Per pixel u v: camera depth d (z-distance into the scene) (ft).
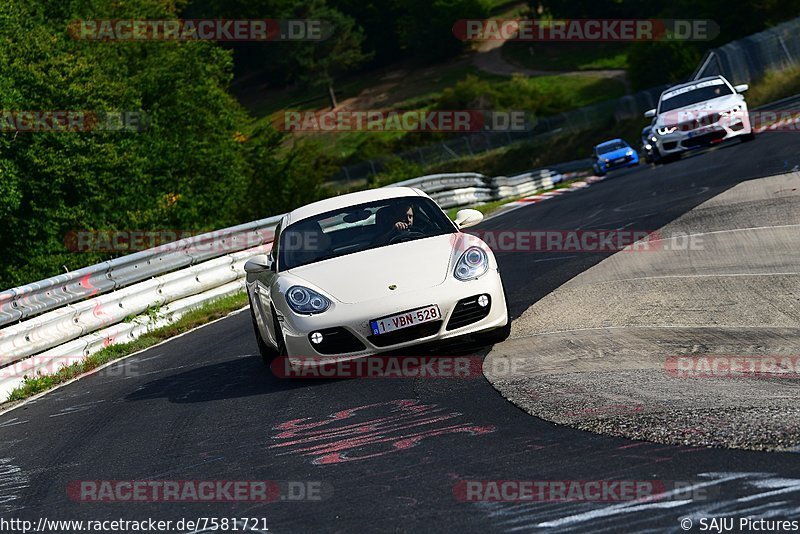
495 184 240.94
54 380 76.13
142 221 208.03
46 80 192.85
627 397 39.96
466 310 51.83
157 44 267.80
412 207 60.18
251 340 77.41
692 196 110.32
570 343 52.90
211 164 257.75
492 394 43.73
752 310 55.57
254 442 43.21
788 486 27.35
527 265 89.15
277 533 30.83
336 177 502.38
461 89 563.07
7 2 204.13
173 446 45.57
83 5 257.75
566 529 26.94
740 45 315.58
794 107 220.64
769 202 91.91
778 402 36.32
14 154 187.93
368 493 33.01
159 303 98.99
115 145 203.21
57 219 193.26
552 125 502.38
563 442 34.83
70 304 88.12
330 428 43.04
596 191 159.53
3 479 46.16
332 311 51.19
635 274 72.49
